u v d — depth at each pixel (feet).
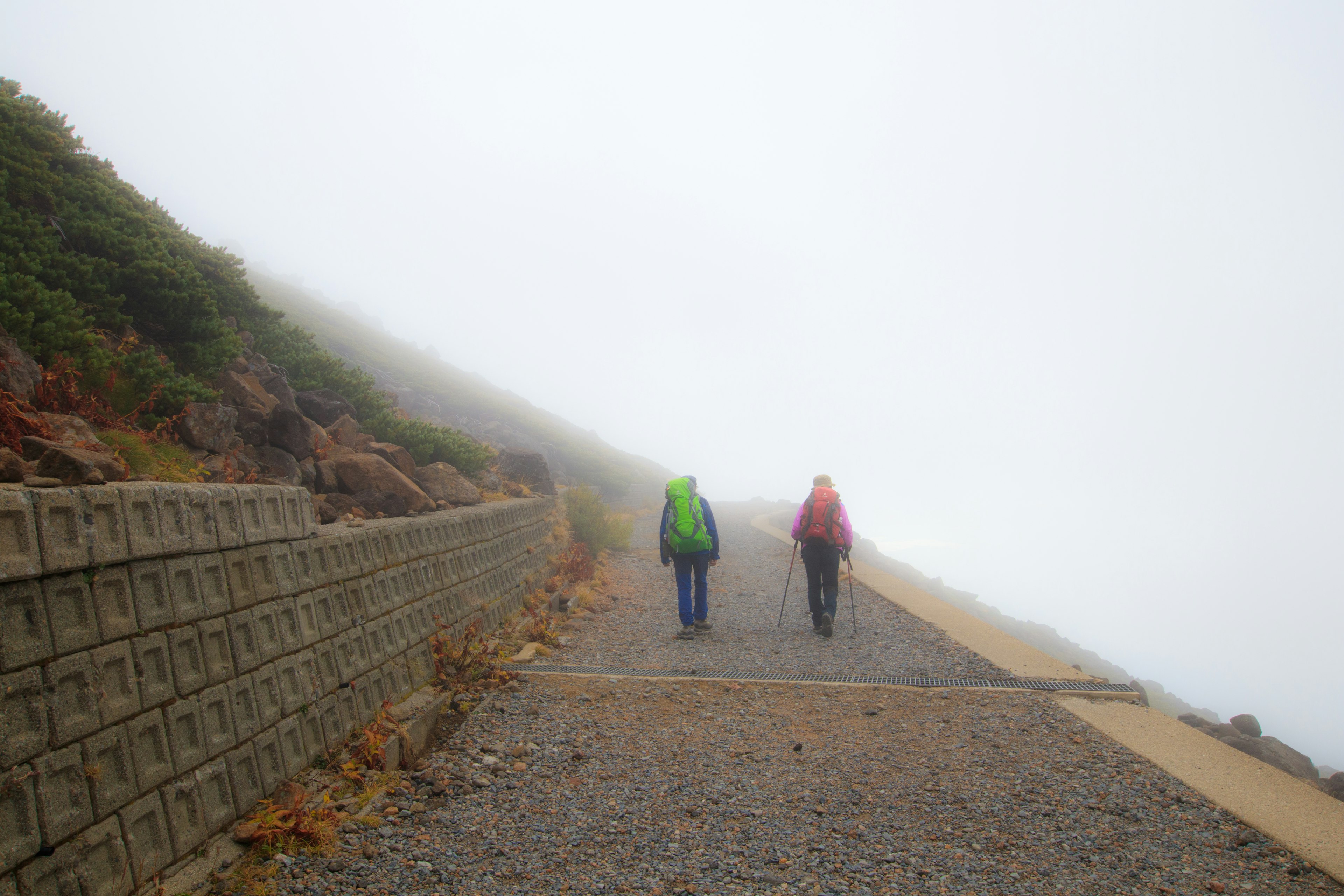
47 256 20.30
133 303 23.13
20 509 8.37
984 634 26.91
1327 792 18.08
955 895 10.04
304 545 14.42
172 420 18.17
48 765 8.25
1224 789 13.35
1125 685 20.13
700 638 27.22
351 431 28.30
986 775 14.26
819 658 24.02
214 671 11.30
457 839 11.82
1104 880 10.43
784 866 10.92
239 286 33.37
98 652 9.25
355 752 14.20
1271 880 10.40
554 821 12.48
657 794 13.57
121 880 8.99
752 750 15.80
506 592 28.02
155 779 9.82
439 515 23.67
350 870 10.68
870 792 13.57
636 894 10.15
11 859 7.70
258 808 11.66
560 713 18.03
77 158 26.05
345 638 15.38
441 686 19.15
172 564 10.80
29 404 14.84
